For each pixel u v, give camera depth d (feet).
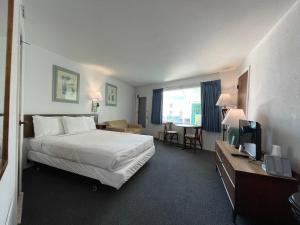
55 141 7.99
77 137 9.21
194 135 15.46
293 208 3.00
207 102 15.16
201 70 13.99
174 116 18.62
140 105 21.58
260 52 8.29
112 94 17.28
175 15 6.11
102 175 6.66
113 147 7.25
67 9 5.82
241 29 7.07
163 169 9.87
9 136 3.34
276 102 6.47
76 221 5.08
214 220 5.39
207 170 9.86
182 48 9.32
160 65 12.64
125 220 5.22
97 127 14.15
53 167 8.54
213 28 7.02
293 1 5.22
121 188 7.29
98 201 6.18
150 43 8.68
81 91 13.09
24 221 5.00
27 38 8.30
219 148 8.52
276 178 4.80
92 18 6.39
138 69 13.91
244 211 5.08
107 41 8.53
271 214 4.89
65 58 11.44
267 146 7.20
